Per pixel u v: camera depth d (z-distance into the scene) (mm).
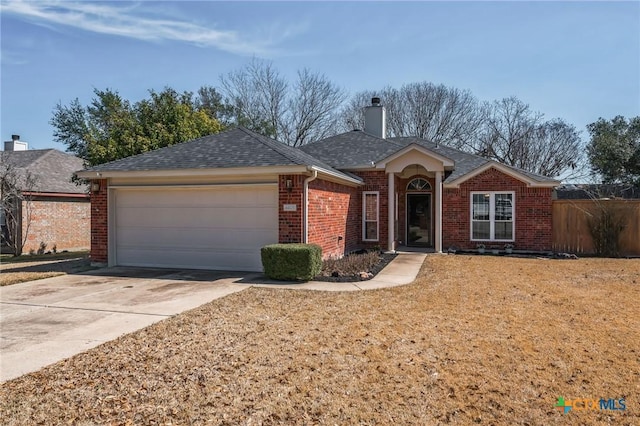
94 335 5797
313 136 39344
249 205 11305
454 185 16609
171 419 3561
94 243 12398
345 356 4988
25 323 6406
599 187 23109
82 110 24859
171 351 5145
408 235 18328
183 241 11867
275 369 4602
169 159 12180
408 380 4336
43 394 4000
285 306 7414
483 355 5012
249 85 39562
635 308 7262
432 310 7129
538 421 3561
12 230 18406
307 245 10086
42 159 22625
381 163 15773
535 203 15859
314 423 3520
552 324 6285
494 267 12117
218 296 8227
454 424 3508
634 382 4289
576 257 14602
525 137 37500
